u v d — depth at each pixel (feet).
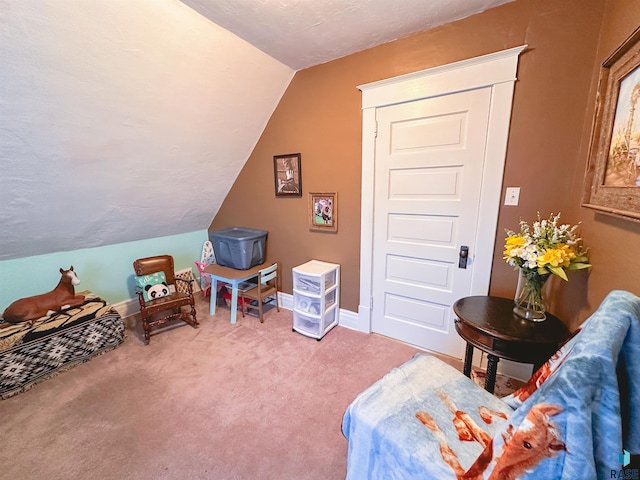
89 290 8.48
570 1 4.53
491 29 5.17
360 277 7.75
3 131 4.76
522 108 5.14
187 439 4.59
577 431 1.85
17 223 6.29
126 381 5.98
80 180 6.41
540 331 4.00
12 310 6.21
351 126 7.09
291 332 8.01
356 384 5.84
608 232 3.57
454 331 6.59
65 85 4.83
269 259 9.73
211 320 8.83
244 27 5.59
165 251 10.27
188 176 8.46
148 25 4.90
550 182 5.08
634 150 2.99
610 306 2.36
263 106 8.05
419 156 6.29
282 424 4.87
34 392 5.66
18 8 3.78
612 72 3.59
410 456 2.71
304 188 8.32
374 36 5.98
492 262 5.87
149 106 6.06
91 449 4.42
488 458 2.34
